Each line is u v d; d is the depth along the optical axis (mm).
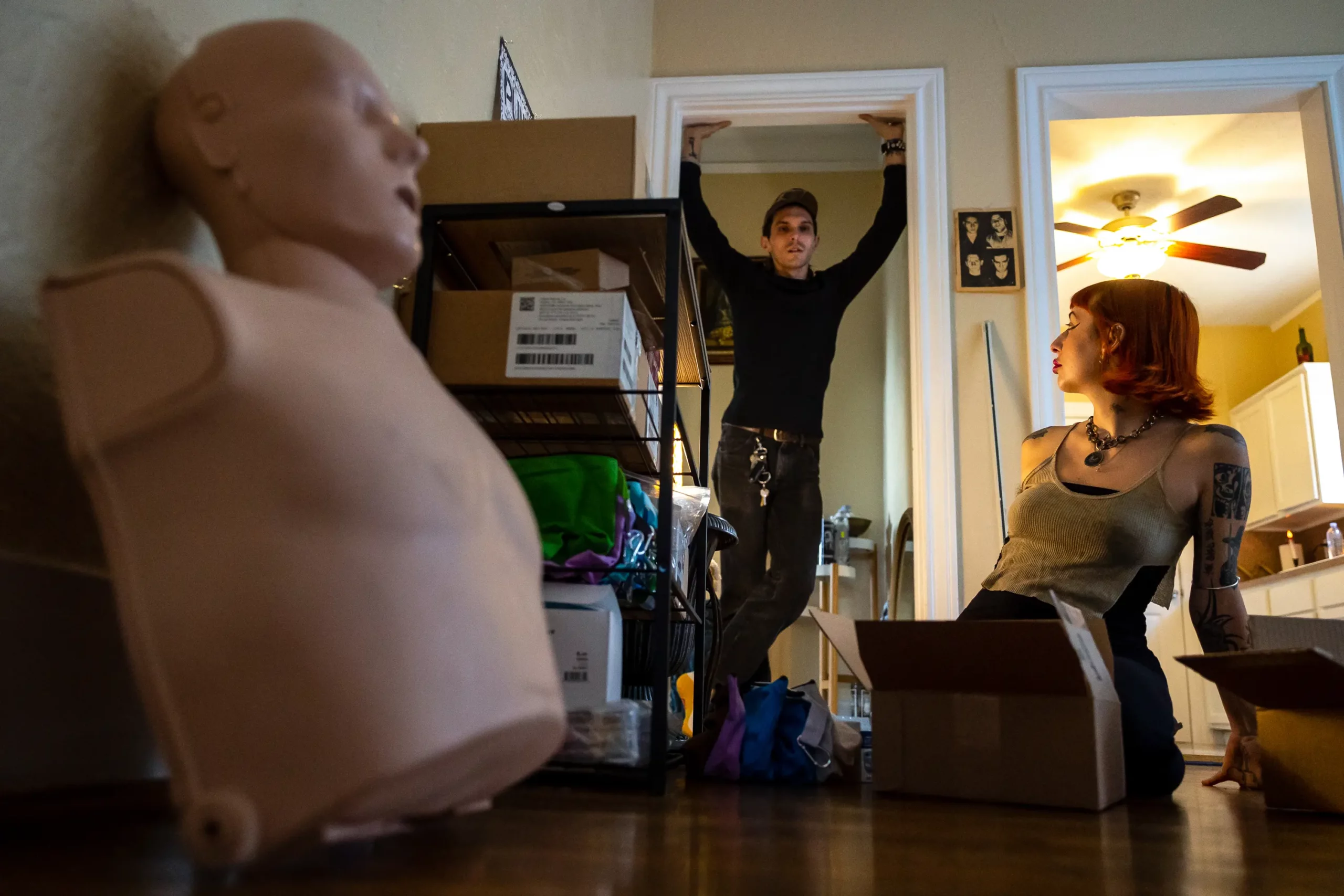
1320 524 6258
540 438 1646
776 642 5184
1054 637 1345
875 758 1492
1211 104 3633
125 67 974
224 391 647
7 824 791
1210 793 1771
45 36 870
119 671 945
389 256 922
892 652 1465
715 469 2721
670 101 3730
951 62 3691
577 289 1549
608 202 1512
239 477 654
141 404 648
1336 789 1389
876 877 752
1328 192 3490
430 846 803
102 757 917
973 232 3494
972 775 1432
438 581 703
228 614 634
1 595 804
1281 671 1402
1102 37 3668
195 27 1095
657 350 1978
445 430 787
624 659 1929
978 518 3266
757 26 3799
